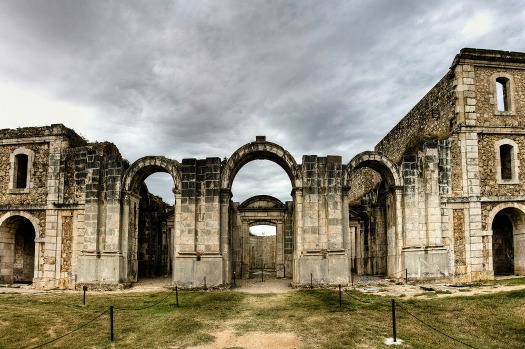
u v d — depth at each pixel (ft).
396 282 84.79
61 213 94.38
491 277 86.79
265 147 88.69
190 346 46.29
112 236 87.56
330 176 86.53
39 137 97.86
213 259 83.92
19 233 108.99
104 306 66.33
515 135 91.91
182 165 87.45
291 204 118.83
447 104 95.50
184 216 85.61
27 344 47.96
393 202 89.97
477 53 91.86
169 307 65.00
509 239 100.89
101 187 90.22
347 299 68.03
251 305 66.59
